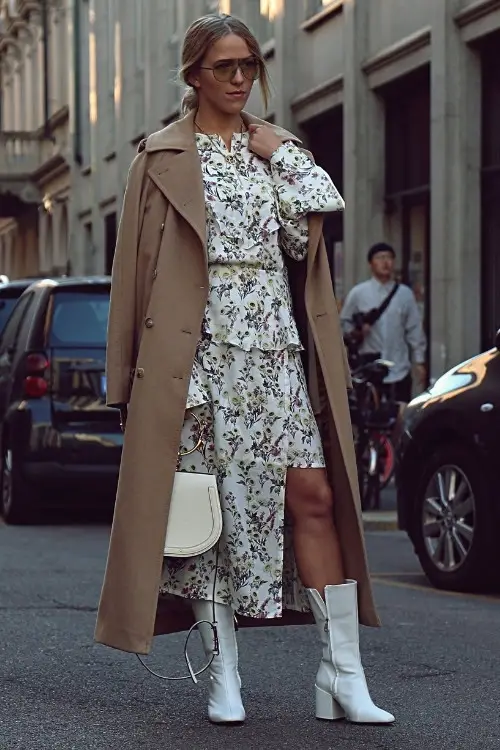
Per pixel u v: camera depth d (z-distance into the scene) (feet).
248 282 19.45
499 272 64.28
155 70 123.65
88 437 48.93
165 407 19.17
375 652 25.71
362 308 56.08
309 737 18.99
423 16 68.95
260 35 94.07
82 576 35.55
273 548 19.45
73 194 159.43
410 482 35.91
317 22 83.10
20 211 197.26
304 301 19.83
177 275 19.34
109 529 48.42
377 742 18.78
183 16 116.37
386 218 75.97
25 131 182.39
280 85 87.04
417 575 37.60
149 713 20.53
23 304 52.70
